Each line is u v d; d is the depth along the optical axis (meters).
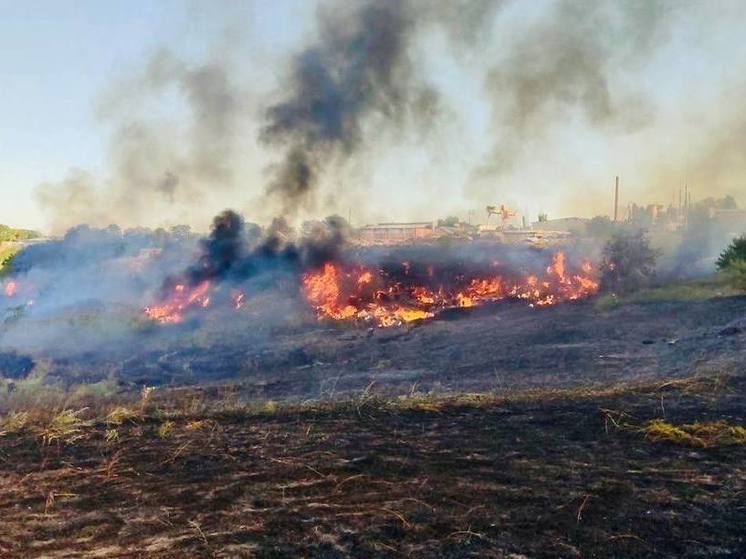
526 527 3.83
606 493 4.30
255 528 3.90
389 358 12.66
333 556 3.54
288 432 5.93
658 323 13.96
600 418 6.09
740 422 5.79
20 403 8.48
